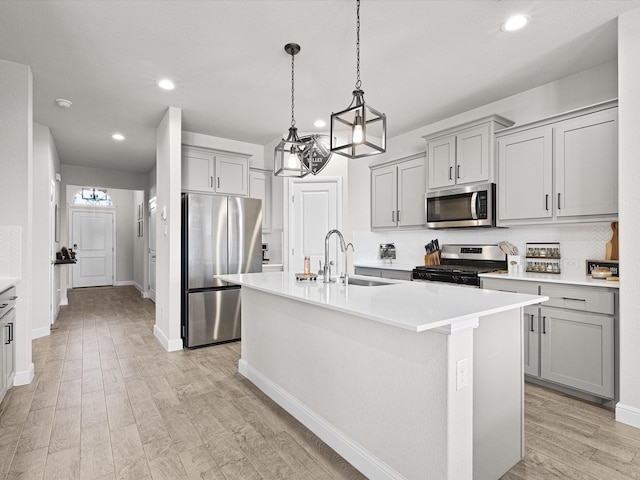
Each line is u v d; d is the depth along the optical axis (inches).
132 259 370.3
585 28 94.7
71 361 135.0
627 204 87.5
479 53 107.3
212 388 110.8
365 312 58.6
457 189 140.7
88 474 70.0
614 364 93.0
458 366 56.7
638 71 85.9
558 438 81.7
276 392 100.7
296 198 190.7
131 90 132.4
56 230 226.1
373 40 100.2
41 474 69.8
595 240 115.6
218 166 178.5
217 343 158.4
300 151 98.4
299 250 190.1
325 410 82.0
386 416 66.0
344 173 187.9
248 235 168.1
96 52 105.5
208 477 69.4
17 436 83.3
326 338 81.6
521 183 123.3
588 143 106.5
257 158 207.0
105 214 358.3
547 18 90.4
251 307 116.4
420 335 59.9
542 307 107.4
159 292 166.1
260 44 101.9
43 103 144.4
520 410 73.2
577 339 99.8
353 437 73.7
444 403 55.9
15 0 82.0
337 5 85.0
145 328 186.2
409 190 167.6
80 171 265.7
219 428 87.4
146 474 70.2
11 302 102.0
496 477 67.4
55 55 106.9
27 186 112.6
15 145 110.6
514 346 72.1
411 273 153.4
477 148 135.2
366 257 194.5
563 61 112.2
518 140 124.3
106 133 184.5
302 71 118.4
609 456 75.0
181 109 151.7
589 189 106.2
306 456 76.3
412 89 132.3
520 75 121.6
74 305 250.7
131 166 266.8
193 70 117.2
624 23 87.8
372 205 189.3
